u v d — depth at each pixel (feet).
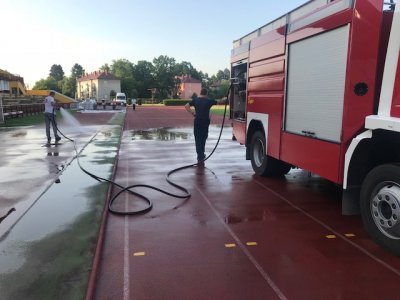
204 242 15.07
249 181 25.26
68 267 12.42
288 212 18.72
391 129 12.89
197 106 31.81
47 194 21.24
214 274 12.44
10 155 35.19
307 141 18.25
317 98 17.22
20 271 12.16
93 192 21.66
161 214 18.53
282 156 21.33
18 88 151.33
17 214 18.01
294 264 13.15
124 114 116.47
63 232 15.53
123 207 19.62
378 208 14.11
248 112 27.02
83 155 34.78
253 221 17.46
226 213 18.63
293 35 19.56
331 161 16.12
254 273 12.51
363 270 12.67
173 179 25.96
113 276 12.32
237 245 14.76
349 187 15.17
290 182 24.91
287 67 20.38
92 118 95.81
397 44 13.06
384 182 13.87
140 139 50.34
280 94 21.35
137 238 15.49
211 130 64.59
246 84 27.50
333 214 18.38
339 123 15.48
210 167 30.32
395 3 13.34
